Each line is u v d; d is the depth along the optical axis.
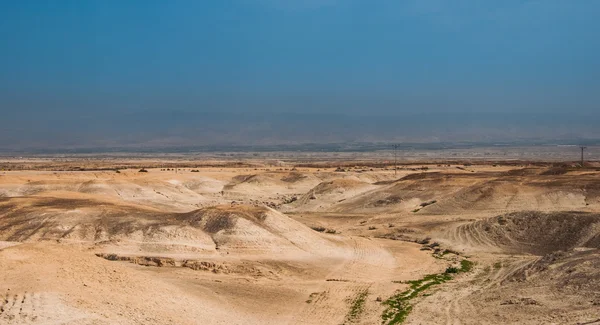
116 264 45.50
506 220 80.25
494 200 100.31
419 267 65.69
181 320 39.47
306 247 68.31
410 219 96.75
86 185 126.38
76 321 34.84
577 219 74.62
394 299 51.56
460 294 52.78
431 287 56.31
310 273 60.41
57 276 39.44
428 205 106.44
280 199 144.25
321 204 125.50
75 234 68.19
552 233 74.12
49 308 35.44
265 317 44.84
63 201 82.56
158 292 42.97
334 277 59.41
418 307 48.75
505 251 73.31
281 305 48.41
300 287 54.81
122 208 77.69
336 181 137.62
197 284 51.09
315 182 169.88
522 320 40.69
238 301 47.88
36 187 124.44
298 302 49.69
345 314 46.94
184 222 70.19
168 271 56.97
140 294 41.34
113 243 65.00
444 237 81.88
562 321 38.50
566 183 102.19
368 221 99.31
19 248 42.00
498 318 42.59
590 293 42.84
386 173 178.50
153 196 126.38
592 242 68.50
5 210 77.31
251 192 155.00
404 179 129.75
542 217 77.69
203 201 131.75
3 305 35.19
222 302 46.47
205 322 40.53
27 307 35.19
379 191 122.06
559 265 52.03
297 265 62.50
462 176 124.69
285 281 56.81
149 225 69.00
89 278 40.81
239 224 68.38
